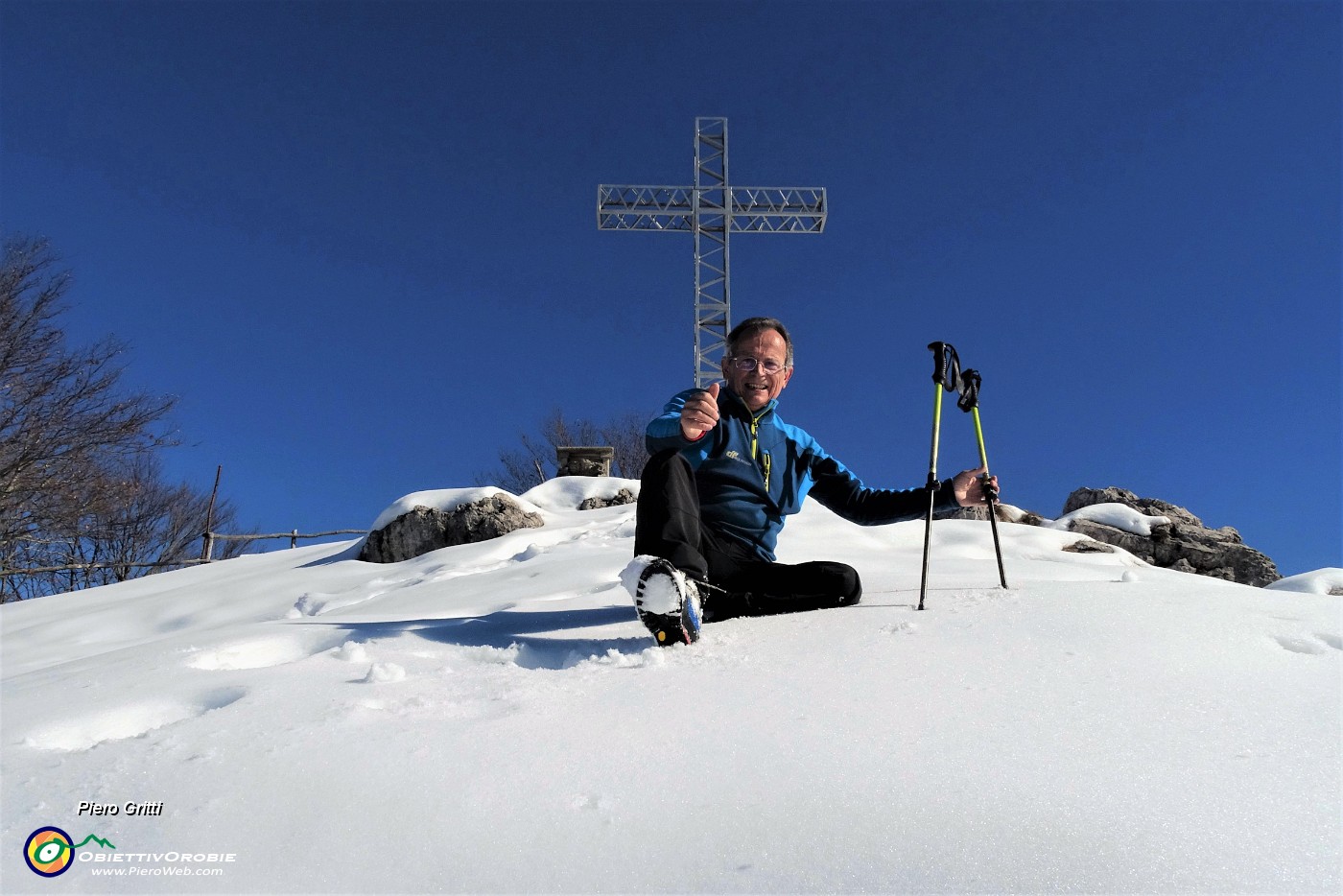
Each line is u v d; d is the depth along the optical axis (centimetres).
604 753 136
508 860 105
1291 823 110
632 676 182
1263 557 738
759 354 271
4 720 167
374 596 542
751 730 145
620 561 452
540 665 214
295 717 157
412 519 809
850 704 158
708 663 192
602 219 1462
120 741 148
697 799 119
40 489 1366
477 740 142
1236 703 157
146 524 1812
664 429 241
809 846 106
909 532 673
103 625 573
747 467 271
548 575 430
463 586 447
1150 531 758
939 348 289
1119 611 224
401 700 167
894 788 121
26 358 1319
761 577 256
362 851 108
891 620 231
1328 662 183
